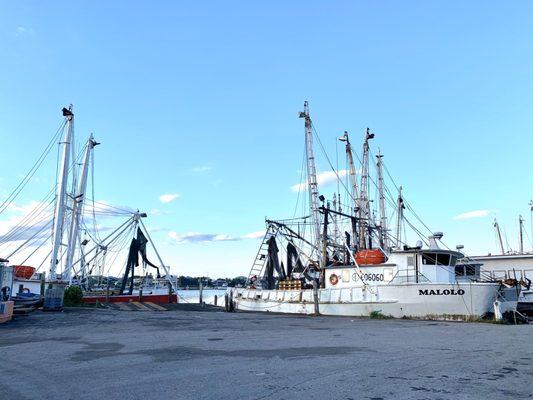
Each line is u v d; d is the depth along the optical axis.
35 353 13.02
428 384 9.28
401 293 28.30
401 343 15.63
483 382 9.51
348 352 13.45
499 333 19.17
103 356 12.54
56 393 8.51
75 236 42.56
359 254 33.09
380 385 9.16
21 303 29.67
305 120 40.59
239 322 24.08
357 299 29.72
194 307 38.56
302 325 22.66
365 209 45.38
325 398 8.17
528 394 8.54
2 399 8.09
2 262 23.75
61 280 36.25
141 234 44.03
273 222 40.12
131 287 43.41
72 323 22.06
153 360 11.93
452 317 26.94
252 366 11.12
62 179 37.34
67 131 38.03
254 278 40.41
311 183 39.81
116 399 8.09
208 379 9.66
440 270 29.72
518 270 40.22
